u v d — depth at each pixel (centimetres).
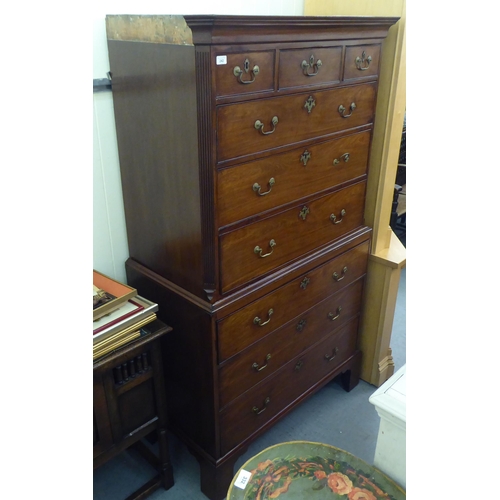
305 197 147
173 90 116
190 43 106
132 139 138
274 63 118
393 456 104
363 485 103
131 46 124
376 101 161
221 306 132
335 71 138
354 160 162
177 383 156
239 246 131
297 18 115
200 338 137
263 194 130
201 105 109
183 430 162
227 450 155
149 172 136
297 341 167
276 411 172
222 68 107
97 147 144
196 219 125
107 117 144
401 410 95
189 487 162
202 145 113
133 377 137
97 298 131
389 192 182
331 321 182
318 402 203
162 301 149
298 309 161
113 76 136
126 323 129
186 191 125
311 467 107
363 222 183
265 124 123
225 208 123
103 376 128
